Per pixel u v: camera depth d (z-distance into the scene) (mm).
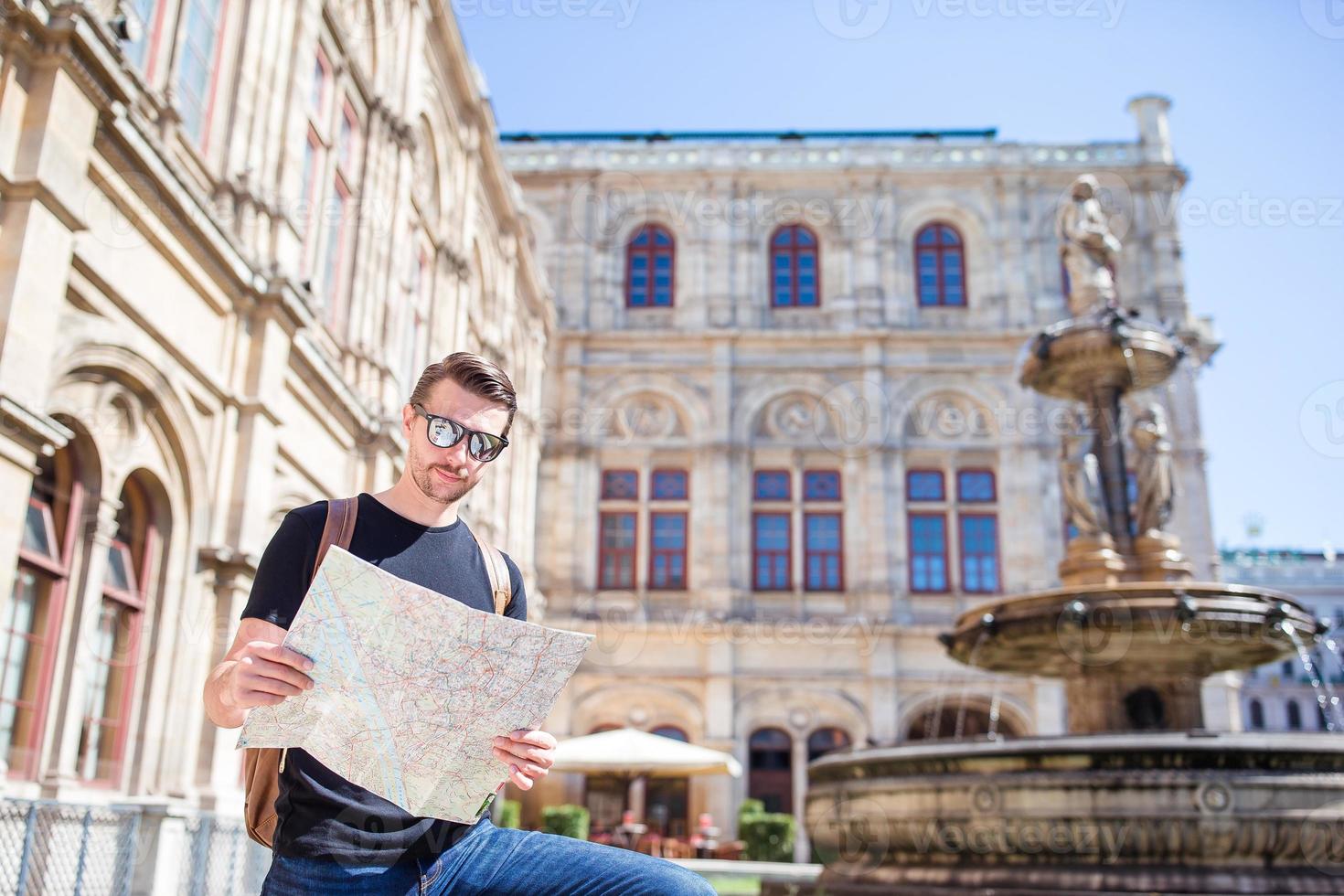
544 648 2363
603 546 29609
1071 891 7664
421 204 18125
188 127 10930
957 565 28812
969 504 29281
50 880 7773
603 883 2490
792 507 29562
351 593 2258
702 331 30438
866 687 27656
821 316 30953
